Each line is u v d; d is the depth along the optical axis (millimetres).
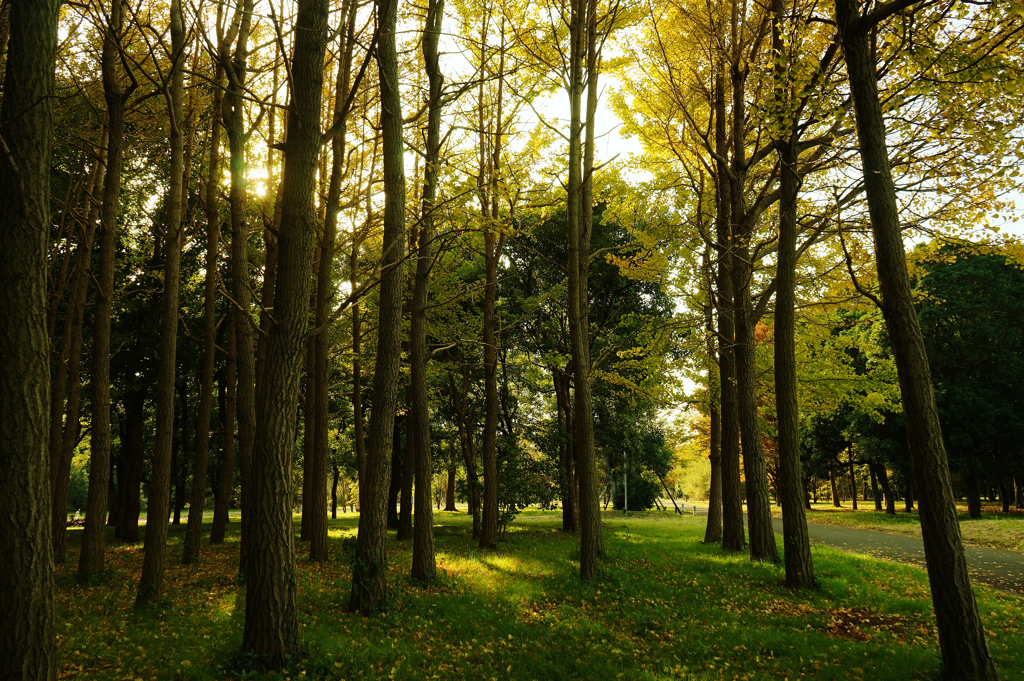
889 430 28297
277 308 5727
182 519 32500
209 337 12086
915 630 6902
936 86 6305
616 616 7531
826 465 35281
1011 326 24328
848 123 7215
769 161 13367
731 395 14125
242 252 8648
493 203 12336
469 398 22844
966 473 25125
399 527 17719
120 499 19469
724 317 14336
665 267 13250
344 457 31312
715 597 8648
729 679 5359
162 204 17359
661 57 12570
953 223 9445
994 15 6133
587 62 10375
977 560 13508
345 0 8492
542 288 21547
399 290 8359
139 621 6816
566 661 5766
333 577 10195
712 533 15633
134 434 18438
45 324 3566
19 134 3486
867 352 26875
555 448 23438
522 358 24375
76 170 13430
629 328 21156
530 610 7824
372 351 16953
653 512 34438
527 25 10875
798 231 11070
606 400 23047
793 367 9867
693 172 13703
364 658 5672
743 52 11844
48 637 3436
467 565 11500
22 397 3408
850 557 12383
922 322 25812
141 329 18594
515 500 15156
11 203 3412
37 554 3418
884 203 5586
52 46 3676
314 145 5953
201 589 8852
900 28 6547
